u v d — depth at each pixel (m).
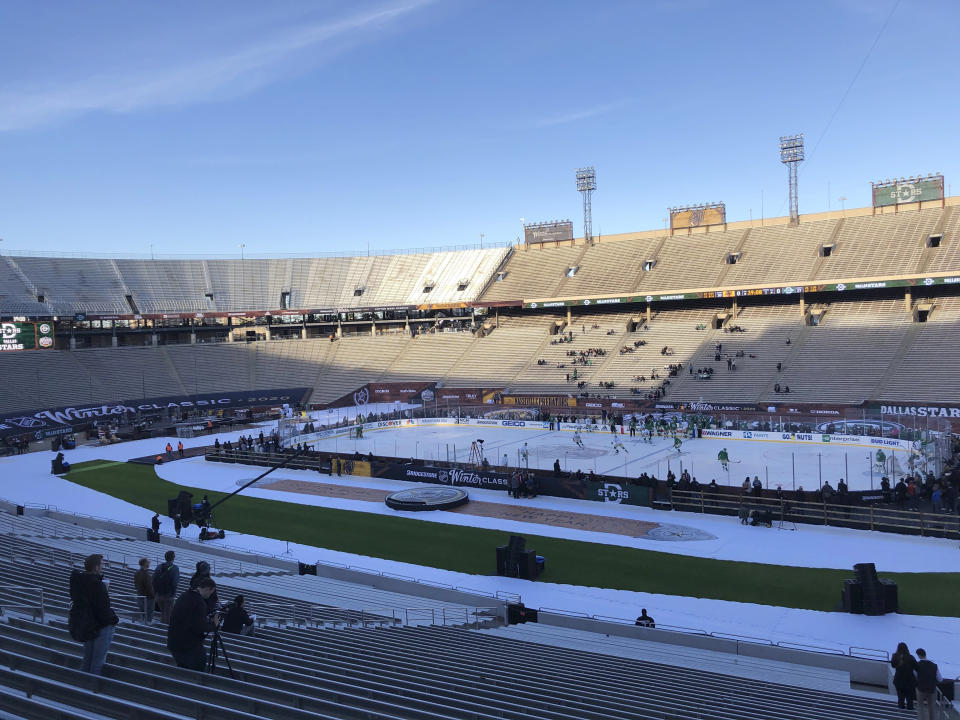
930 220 78.81
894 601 23.83
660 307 90.12
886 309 74.44
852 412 61.34
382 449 59.22
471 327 100.25
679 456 51.75
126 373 84.75
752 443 57.19
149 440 69.94
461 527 36.72
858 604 23.89
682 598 25.97
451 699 10.30
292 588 25.50
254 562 31.33
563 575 29.02
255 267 104.12
